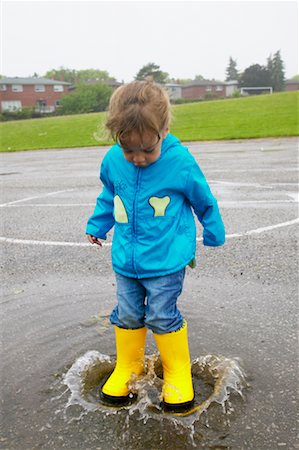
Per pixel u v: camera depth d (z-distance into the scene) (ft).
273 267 6.75
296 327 5.05
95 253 7.79
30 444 3.51
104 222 4.33
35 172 20.34
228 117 40.88
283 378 4.16
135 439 3.50
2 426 3.71
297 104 44.55
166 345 3.93
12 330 5.24
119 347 4.12
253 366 4.34
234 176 15.30
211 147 26.14
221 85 164.76
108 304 5.79
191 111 47.98
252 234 8.35
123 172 3.82
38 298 6.09
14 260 7.63
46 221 10.15
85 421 3.73
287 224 8.90
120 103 3.49
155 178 3.72
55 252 7.94
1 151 35.50
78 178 17.24
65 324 5.31
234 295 5.89
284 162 18.24
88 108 119.75
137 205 3.76
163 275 3.77
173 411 3.80
